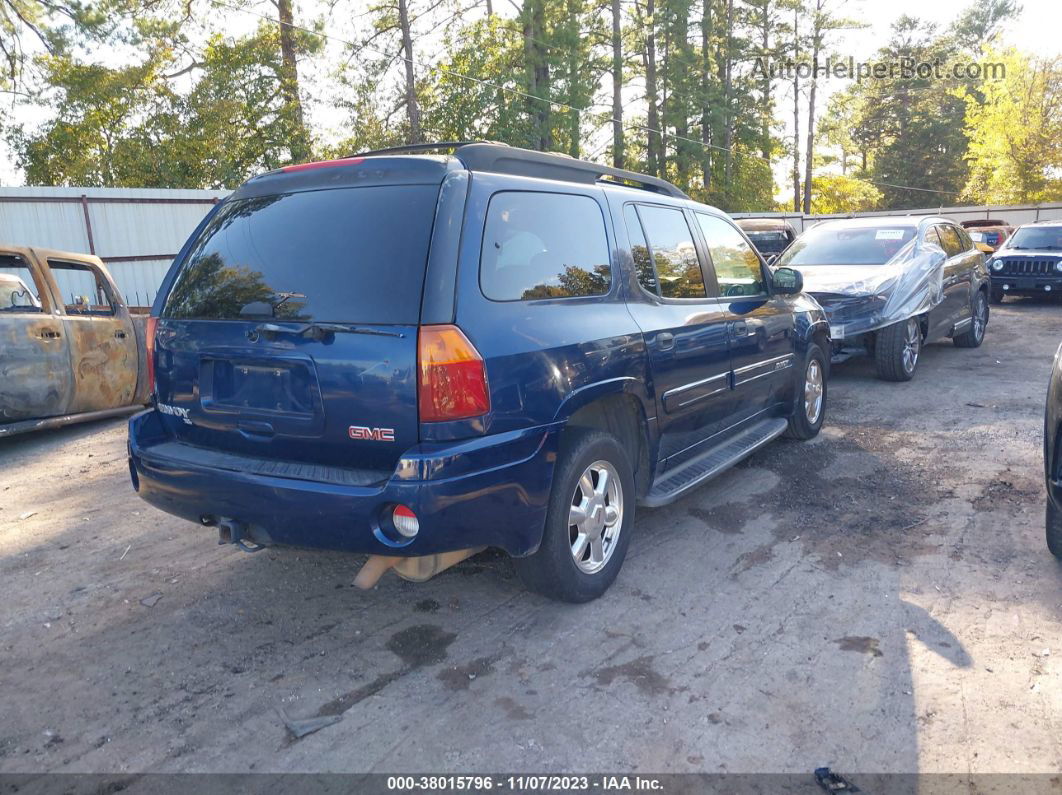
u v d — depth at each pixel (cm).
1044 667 309
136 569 421
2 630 358
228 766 264
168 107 3091
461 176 312
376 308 294
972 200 6197
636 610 364
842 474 553
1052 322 1344
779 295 568
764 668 314
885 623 347
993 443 617
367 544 291
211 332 332
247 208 352
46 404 693
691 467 455
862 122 7375
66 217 1606
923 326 912
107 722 289
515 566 375
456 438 289
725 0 4956
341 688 307
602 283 374
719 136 4709
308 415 306
